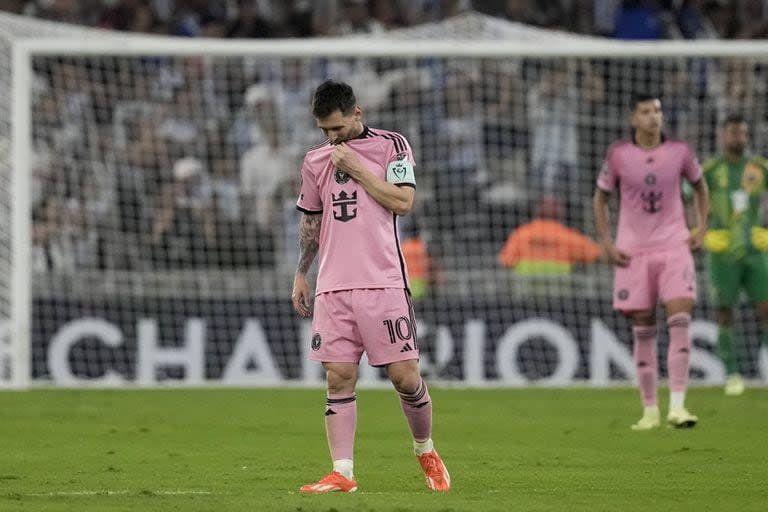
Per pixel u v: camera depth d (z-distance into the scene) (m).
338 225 23.17
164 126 64.38
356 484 24.28
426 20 72.62
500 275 56.78
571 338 55.69
